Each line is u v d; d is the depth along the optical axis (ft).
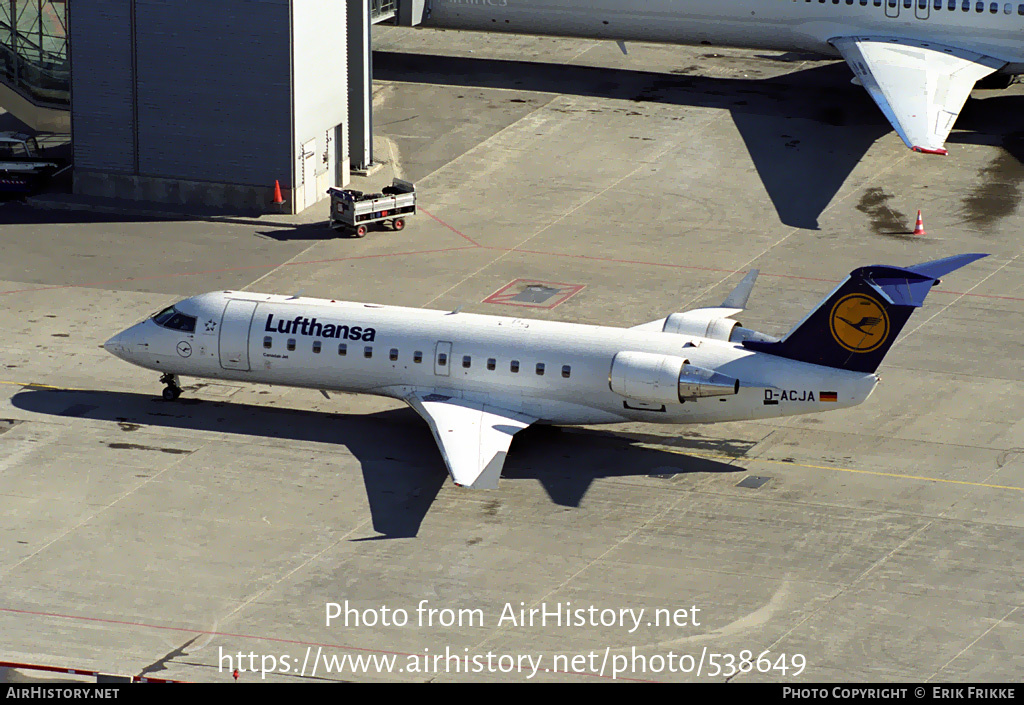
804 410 222.89
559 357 229.04
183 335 244.01
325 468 229.86
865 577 199.41
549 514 216.13
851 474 229.86
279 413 250.57
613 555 204.44
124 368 265.95
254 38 334.03
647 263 319.68
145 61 342.23
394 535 208.95
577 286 306.55
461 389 233.96
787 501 220.84
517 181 368.89
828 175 371.56
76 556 201.26
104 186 356.18
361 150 374.84
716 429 246.68
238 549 204.33
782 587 196.65
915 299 209.77
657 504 219.61
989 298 301.22
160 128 348.18
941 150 333.21
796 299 299.38
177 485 222.48
